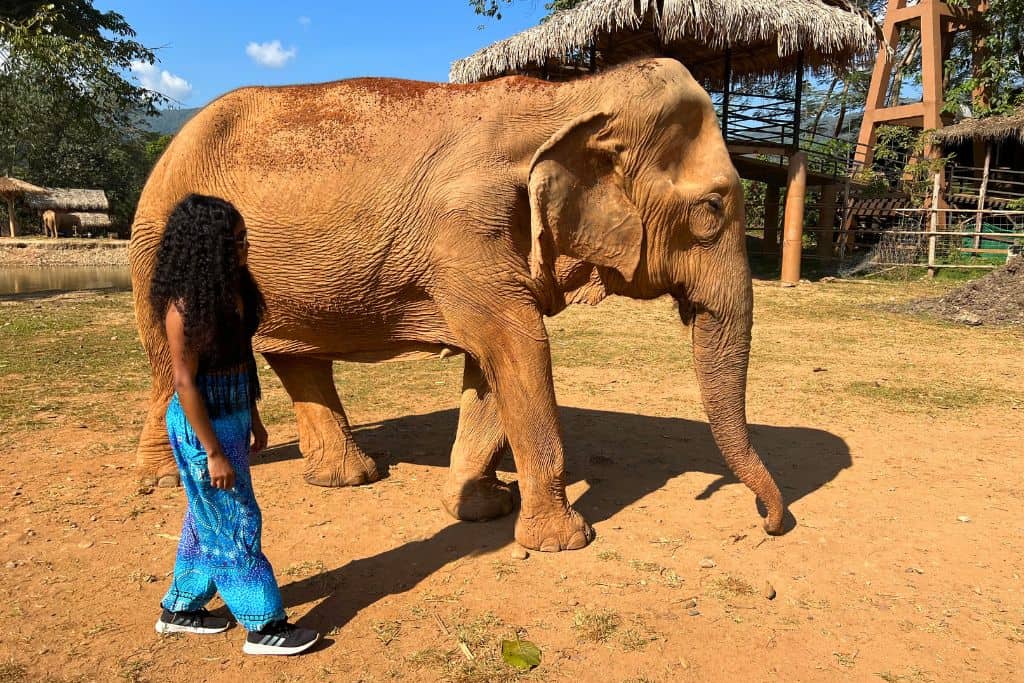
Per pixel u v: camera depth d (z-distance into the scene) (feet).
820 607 10.46
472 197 11.43
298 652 9.16
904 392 23.68
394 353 14.01
